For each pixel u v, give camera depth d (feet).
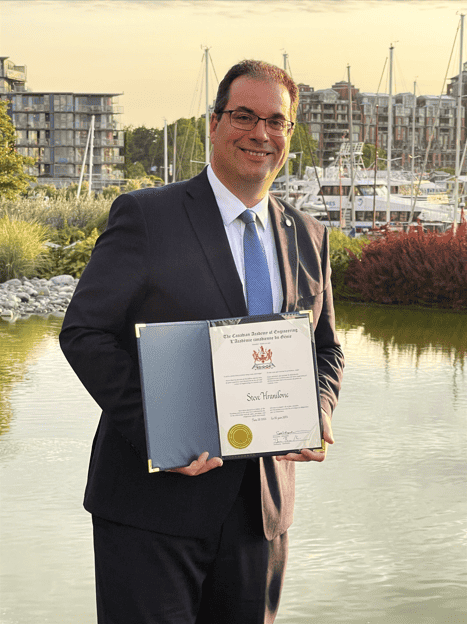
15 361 26.63
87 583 10.25
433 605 9.80
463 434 18.06
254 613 6.34
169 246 6.07
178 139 277.85
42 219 79.05
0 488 13.79
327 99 465.47
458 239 48.06
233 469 6.12
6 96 369.91
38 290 51.24
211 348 5.70
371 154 369.09
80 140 367.04
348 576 10.57
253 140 6.17
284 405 5.79
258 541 6.29
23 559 10.90
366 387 23.17
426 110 439.63
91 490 6.26
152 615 6.05
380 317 42.24
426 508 13.21
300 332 5.82
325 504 13.35
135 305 6.08
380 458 16.10
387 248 49.80
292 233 6.72
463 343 32.35
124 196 6.17
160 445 5.61
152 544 6.05
